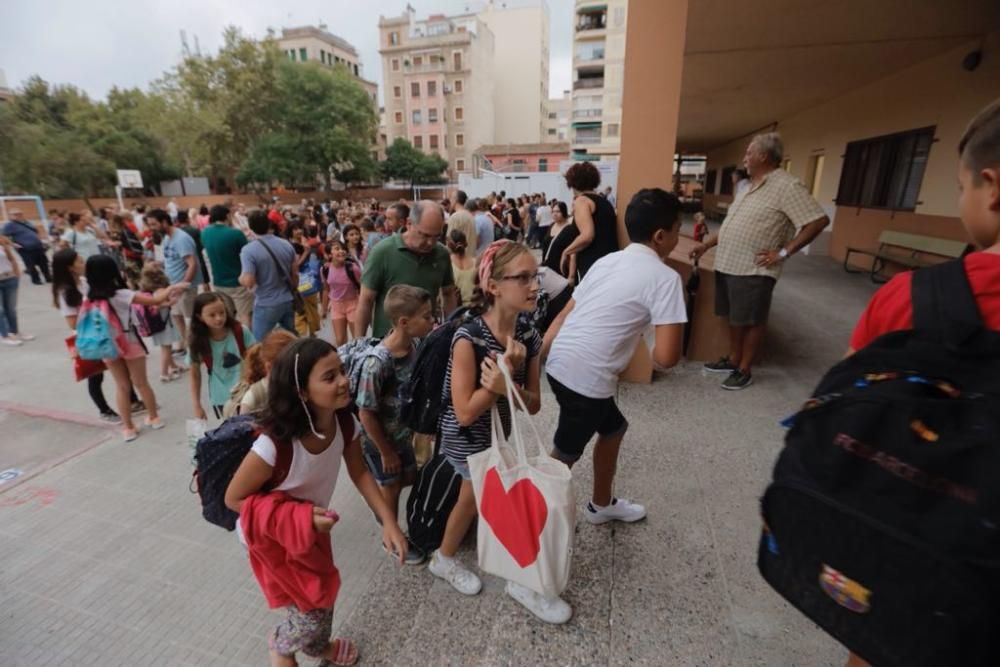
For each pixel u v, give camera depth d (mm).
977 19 5816
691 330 4535
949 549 726
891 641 814
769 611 1969
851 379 951
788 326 5516
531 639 1889
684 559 2246
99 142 37406
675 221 1944
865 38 6469
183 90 38188
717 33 6207
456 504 2096
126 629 2074
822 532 883
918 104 7754
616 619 1958
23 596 2256
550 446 3209
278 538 1486
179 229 5699
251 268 4180
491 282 1688
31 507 2902
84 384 4855
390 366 2229
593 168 3762
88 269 3406
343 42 77938
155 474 3240
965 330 837
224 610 2168
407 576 2240
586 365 1968
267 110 41156
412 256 3000
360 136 47094
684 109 12078
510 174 20672
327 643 1768
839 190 10359
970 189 976
